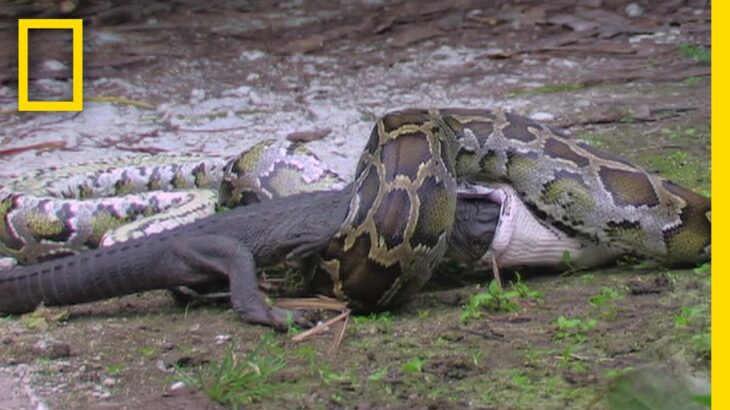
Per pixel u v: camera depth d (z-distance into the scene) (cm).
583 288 1194
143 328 1116
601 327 1055
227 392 923
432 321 1108
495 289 1134
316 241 1137
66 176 1505
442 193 1136
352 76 2250
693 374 890
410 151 1139
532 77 2234
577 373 951
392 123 1174
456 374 960
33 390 952
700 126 1877
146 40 2411
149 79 2211
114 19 2498
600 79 2197
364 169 1159
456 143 1246
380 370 974
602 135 1844
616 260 1270
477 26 2541
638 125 1902
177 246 1155
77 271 1165
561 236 1254
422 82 2208
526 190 1251
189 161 1563
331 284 1143
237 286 1123
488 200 1248
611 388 678
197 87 2167
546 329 1063
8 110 2019
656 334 1025
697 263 1245
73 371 993
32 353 1040
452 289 1238
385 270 1116
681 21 2556
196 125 1959
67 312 1162
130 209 1384
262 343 1018
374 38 2477
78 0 2491
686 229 1229
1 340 1083
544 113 1980
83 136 1897
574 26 2527
